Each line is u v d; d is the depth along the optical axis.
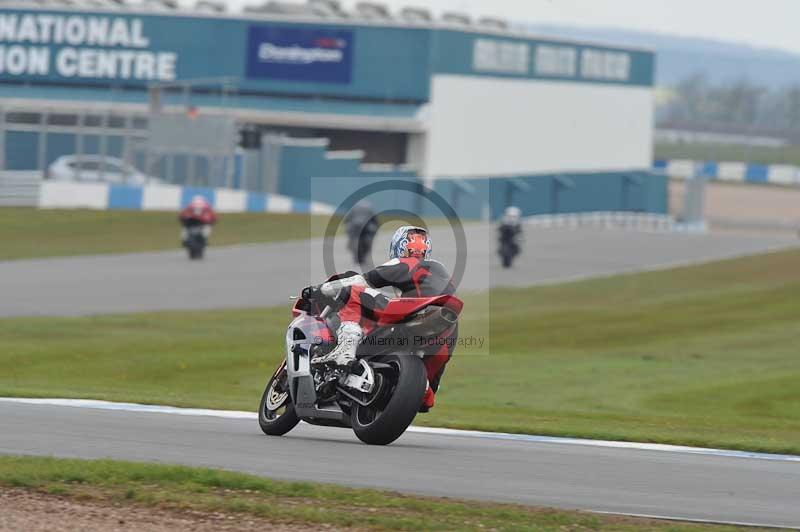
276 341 75.44
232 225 144.88
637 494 27.69
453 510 24.66
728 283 121.81
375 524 23.39
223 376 61.94
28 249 117.88
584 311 100.50
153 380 59.38
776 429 46.16
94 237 128.25
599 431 39.31
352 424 32.97
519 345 82.62
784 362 77.31
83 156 161.00
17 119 170.25
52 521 23.06
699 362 76.75
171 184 162.75
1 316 78.88
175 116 162.62
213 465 28.92
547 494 27.19
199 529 22.91
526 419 44.62
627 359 77.50
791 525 25.11
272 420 35.16
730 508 26.55
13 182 142.75
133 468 26.77
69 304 86.31
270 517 23.80
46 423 35.03
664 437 38.06
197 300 92.31
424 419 42.16
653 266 134.38
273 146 176.50
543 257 139.38
